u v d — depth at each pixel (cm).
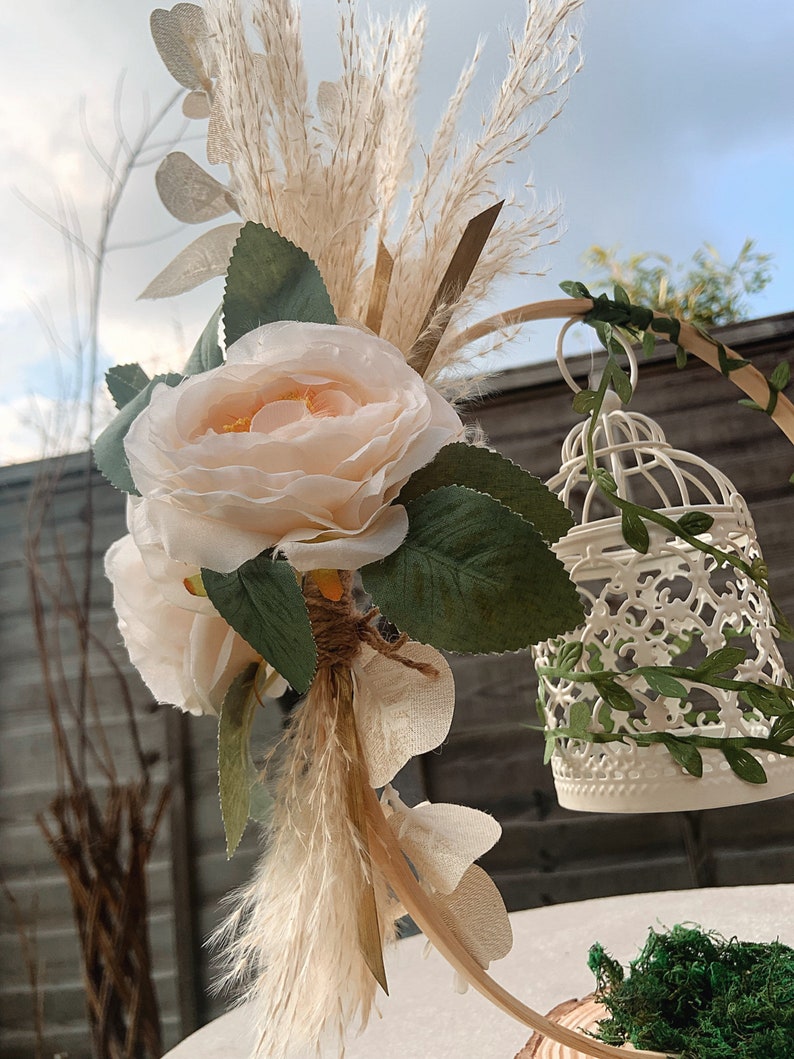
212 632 24
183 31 29
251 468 19
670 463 38
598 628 35
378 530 20
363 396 21
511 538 21
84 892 86
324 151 28
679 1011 34
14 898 98
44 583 93
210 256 30
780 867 81
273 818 27
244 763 25
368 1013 25
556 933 54
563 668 35
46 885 98
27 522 93
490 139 27
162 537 20
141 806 88
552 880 86
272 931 25
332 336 21
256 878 27
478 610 21
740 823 82
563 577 20
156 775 96
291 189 27
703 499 84
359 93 27
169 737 96
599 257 87
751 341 83
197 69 29
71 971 96
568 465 40
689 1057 31
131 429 20
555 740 36
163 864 95
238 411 21
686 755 32
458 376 30
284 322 22
